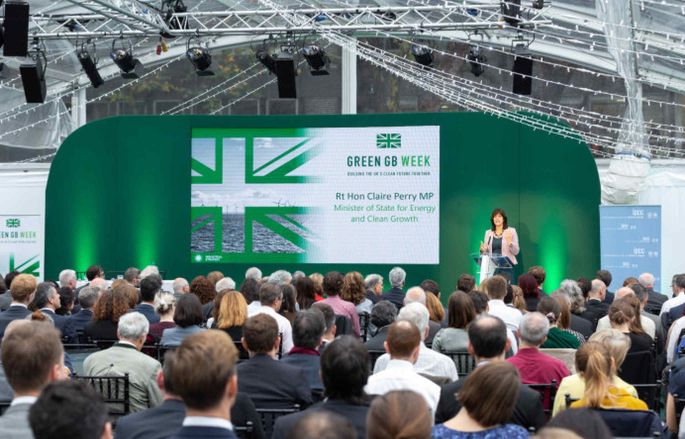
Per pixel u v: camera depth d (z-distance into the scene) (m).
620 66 17.11
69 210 18.62
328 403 4.54
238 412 5.11
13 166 20.45
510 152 17.42
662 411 9.66
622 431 5.17
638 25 15.23
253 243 18.09
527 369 6.57
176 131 18.34
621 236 16.55
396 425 2.93
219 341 3.60
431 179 17.61
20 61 18.64
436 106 20.09
